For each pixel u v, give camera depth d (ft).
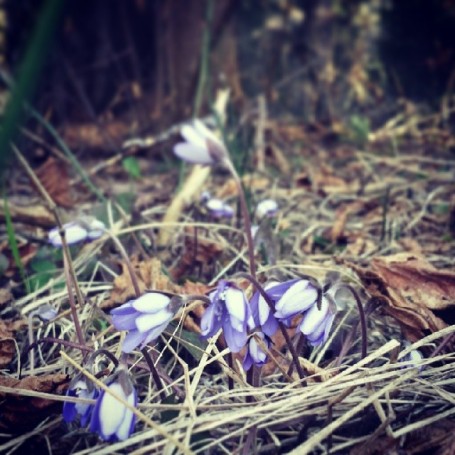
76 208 1.07
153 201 1.13
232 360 0.54
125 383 0.43
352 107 2.05
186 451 0.42
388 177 1.34
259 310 0.46
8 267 0.82
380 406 0.48
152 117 1.72
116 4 1.85
